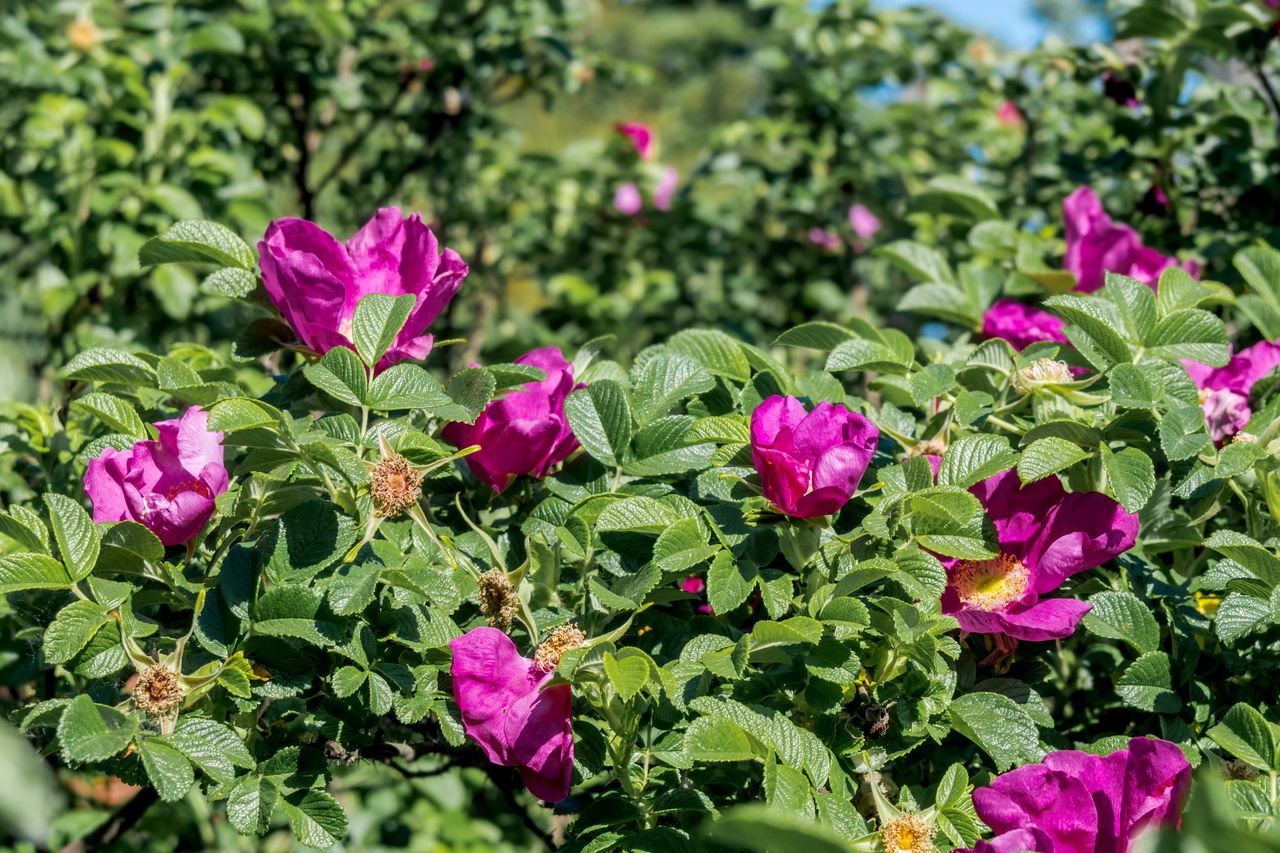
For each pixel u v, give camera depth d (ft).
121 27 11.30
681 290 13.91
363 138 12.99
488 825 9.16
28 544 4.20
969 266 6.91
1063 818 3.83
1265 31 8.43
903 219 10.30
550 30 13.07
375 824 9.24
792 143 14.07
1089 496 4.48
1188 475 4.69
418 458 4.49
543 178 13.87
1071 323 4.94
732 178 13.89
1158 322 4.92
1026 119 11.80
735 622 4.88
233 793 4.00
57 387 9.52
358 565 4.18
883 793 4.34
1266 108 9.09
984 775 4.33
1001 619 4.21
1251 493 4.99
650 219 14.15
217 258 4.83
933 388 4.80
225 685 4.00
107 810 8.18
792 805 3.69
